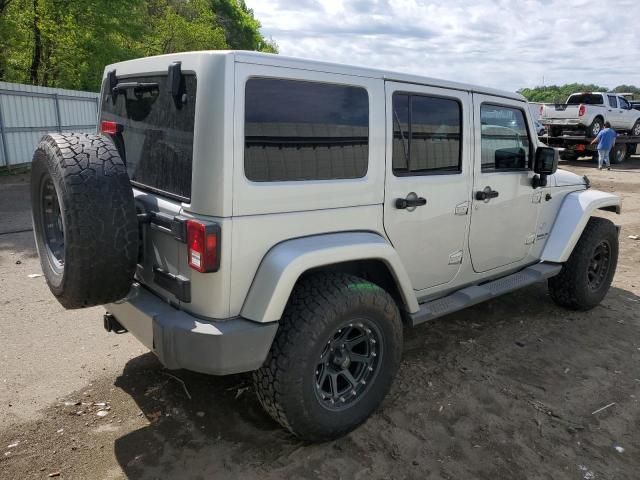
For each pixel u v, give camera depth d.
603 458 3.01
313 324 2.72
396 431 3.16
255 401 3.41
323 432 2.91
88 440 2.99
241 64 2.52
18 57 18.25
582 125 19.62
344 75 2.96
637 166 19.64
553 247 4.76
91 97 16.16
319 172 2.89
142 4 19.89
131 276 2.69
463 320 4.85
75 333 4.30
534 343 4.41
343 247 2.86
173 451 2.92
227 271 2.58
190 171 2.62
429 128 3.51
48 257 2.96
